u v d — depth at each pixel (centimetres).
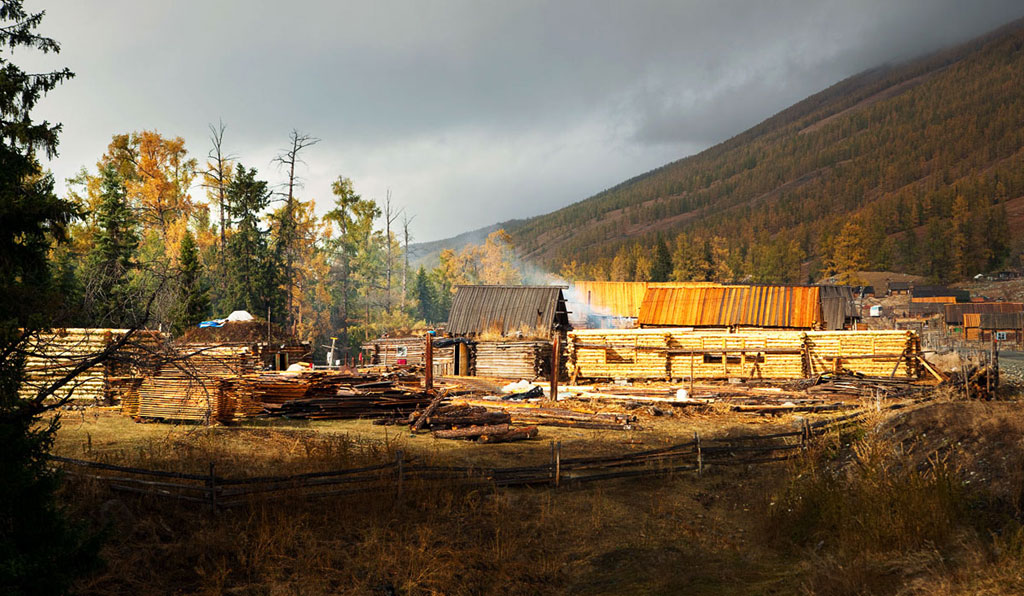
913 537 829
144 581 816
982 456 1021
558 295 4131
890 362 2998
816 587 757
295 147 6538
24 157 901
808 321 3694
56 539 690
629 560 952
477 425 1897
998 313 9762
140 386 1783
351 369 3366
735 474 1391
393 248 9731
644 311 4025
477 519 1094
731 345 3172
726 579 852
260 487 1082
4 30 1145
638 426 1970
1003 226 18962
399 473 1165
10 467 668
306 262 8231
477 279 10631
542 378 3428
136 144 6538
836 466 1262
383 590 845
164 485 1045
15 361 700
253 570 868
